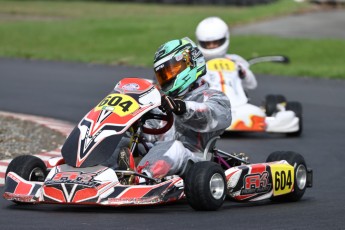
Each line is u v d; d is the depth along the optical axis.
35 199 21.08
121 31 102.44
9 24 109.44
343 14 122.56
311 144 38.84
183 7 139.38
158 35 98.62
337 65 77.88
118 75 66.56
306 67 74.00
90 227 19.52
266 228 19.94
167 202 23.17
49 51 86.06
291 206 23.80
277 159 25.09
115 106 22.19
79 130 21.94
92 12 129.38
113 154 22.16
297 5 134.00
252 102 53.75
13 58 79.50
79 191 20.50
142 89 22.73
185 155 22.88
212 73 40.91
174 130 23.75
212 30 42.03
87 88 58.31
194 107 22.56
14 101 51.59
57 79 63.31
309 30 103.00
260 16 117.31
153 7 139.00
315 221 21.08
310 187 26.39
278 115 40.75
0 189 26.36
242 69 42.28
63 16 122.81
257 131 40.16
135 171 21.70
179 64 23.66
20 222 20.23
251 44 88.56
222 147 37.62
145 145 23.55
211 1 142.62
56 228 19.42
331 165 33.19
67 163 21.47
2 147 34.75
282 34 98.69
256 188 23.31
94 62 77.50
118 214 21.34
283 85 62.44
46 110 48.06
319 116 48.12
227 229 19.64
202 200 21.45
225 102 23.75
